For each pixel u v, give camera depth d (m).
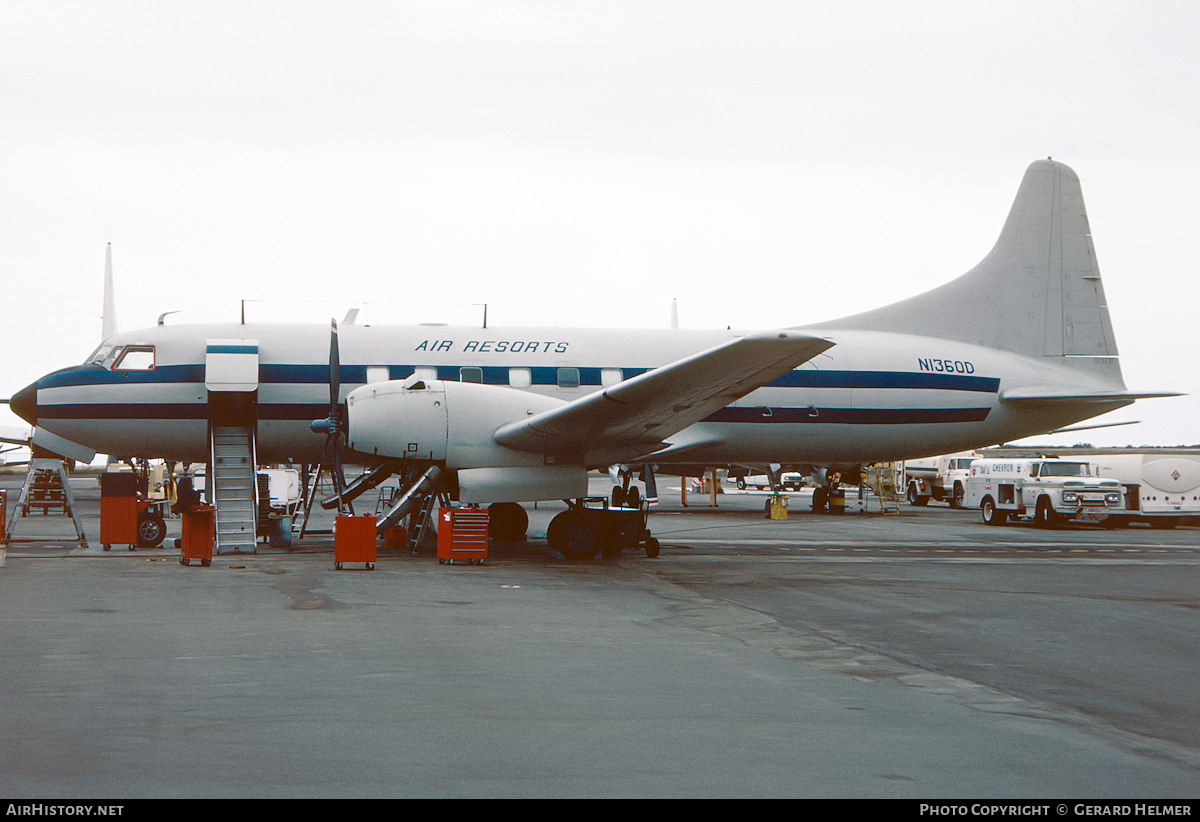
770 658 9.40
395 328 22.81
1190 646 10.42
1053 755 6.36
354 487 21.73
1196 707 7.76
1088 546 24.03
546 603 12.76
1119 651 10.08
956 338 26.03
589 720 7.00
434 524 20.70
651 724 6.92
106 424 21.78
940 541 24.92
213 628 10.38
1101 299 26.94
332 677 8.17
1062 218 26.89
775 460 24.69
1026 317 26.44
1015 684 8.48
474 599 12.98
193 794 5.33
